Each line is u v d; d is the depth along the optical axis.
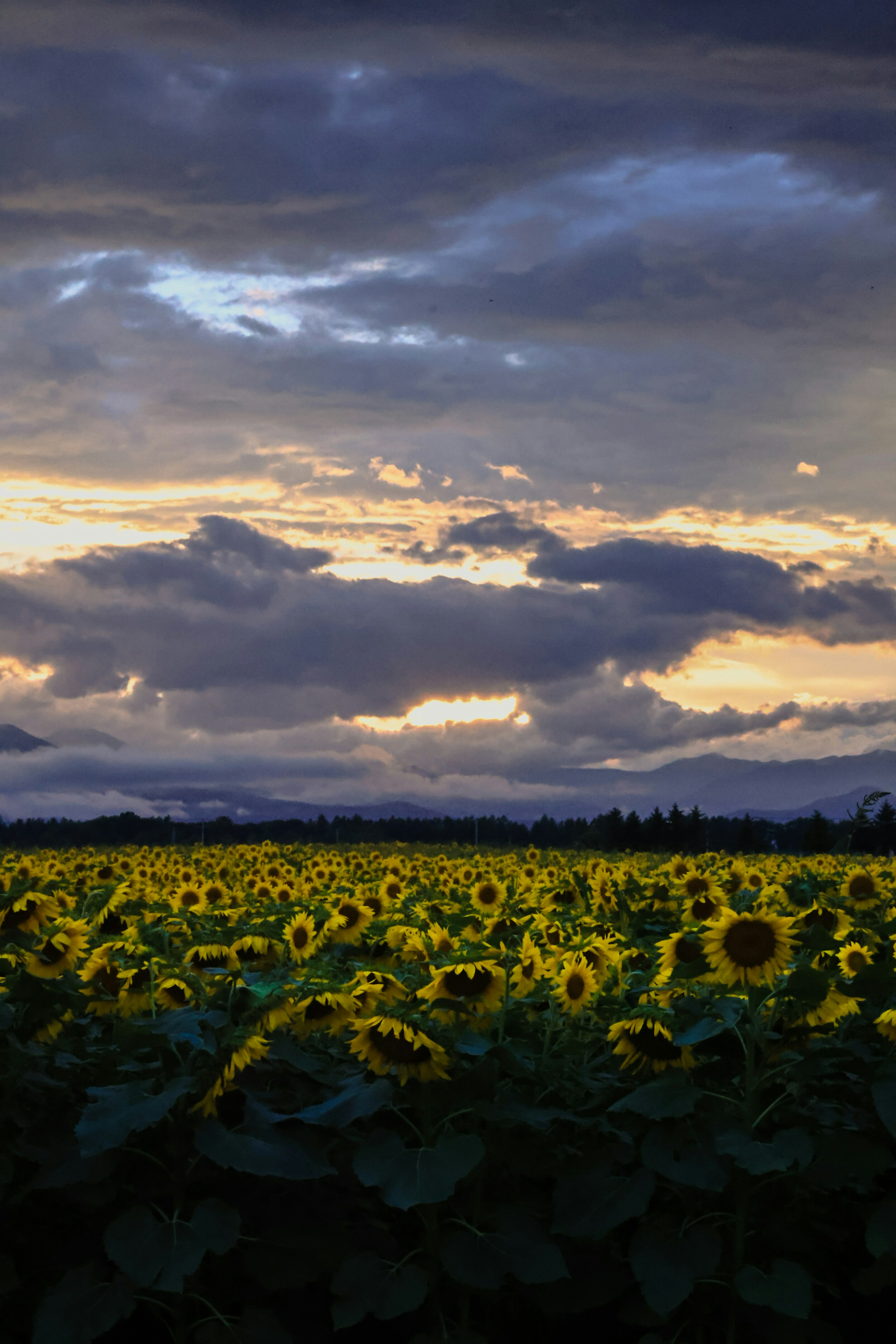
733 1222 6.25
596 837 88.56
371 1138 6.06
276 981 7.26
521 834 102.75
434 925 8.67
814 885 11.04
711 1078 6.66
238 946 8.51
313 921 9.48
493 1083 6.41
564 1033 7.29
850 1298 7.13
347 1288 5.97
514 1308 6.98
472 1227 6.12
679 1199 6.52
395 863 18.14
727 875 15.59
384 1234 6.91
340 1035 7.50
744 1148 5.81
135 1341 6.70
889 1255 6.21
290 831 91.31
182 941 8.69
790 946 6.21
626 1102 6.02
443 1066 6.29
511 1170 6.70
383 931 9.37
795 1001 6.35
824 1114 6.48
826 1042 6.80
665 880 13.11
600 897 10.82
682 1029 6.59
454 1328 6.41
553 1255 5.91
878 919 9.95
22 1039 6.88
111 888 13.12
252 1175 6.82
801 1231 6.45
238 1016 6.52
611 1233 6.71
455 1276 5.84
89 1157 6.03
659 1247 5.95
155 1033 6.07
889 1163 6.01
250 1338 5.95
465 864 19.83
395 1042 6.30
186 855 24.98
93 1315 5.67
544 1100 6.70
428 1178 5.70
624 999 7.43
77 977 7.48
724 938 6.27
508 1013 7.27
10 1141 6.54
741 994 6.50
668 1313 5.65
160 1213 5.96
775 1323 6.12
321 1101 6.97
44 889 11.43
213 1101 6.07
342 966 8.91
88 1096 7.11
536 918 8.84
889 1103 5.88
